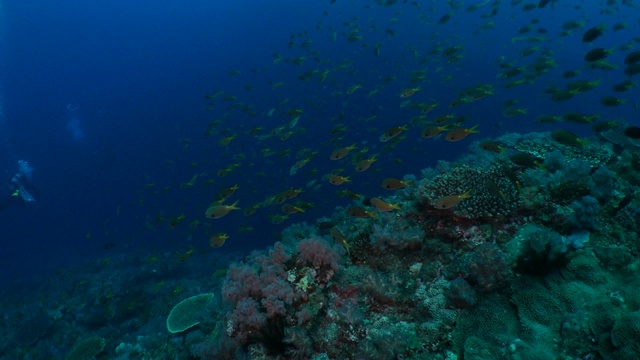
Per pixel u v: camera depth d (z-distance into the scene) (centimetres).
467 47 3116
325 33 3328
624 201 424
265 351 381
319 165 2488
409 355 359
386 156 2478
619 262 353
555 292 351
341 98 2753
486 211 462
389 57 2923
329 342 387
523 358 306
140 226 3206
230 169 1015
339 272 456
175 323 611
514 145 675
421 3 3141
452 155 2630
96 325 1251
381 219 531
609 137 642
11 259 3481
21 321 1416
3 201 2423
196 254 2055
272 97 3447
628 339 272
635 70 690
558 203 470
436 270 444
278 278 432
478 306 375
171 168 3195
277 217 915
